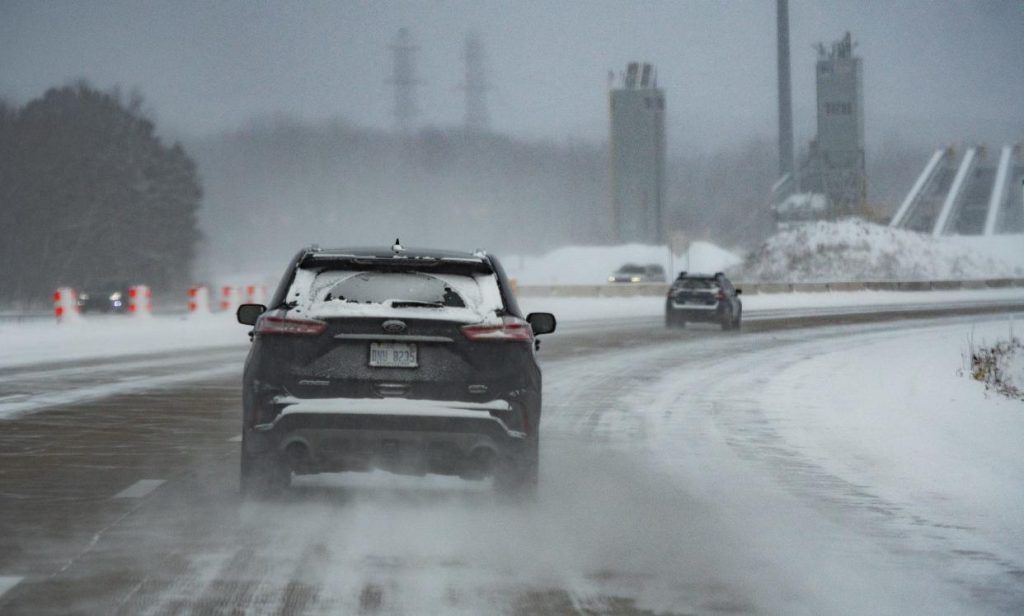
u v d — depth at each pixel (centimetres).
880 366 8394
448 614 2112
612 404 5959
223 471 3697
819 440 4697
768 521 3062
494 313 2994
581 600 2228
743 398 6272
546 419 5347
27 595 2194
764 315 17038
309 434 2873
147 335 11312
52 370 7631
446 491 3375
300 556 2552
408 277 3047
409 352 2916
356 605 2159
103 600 2169
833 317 16500
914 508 3275
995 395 6456
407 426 2877
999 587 2398
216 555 2550
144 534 2755
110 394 6156
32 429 4741
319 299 2977
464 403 2916
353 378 2897
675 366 8275
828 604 2242
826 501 3369
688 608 2186
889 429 5038
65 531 2781
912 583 2419
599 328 13225
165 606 2133
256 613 2097
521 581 2367
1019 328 14000
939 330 13462
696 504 3294
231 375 7306
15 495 3253
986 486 3653
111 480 3516
